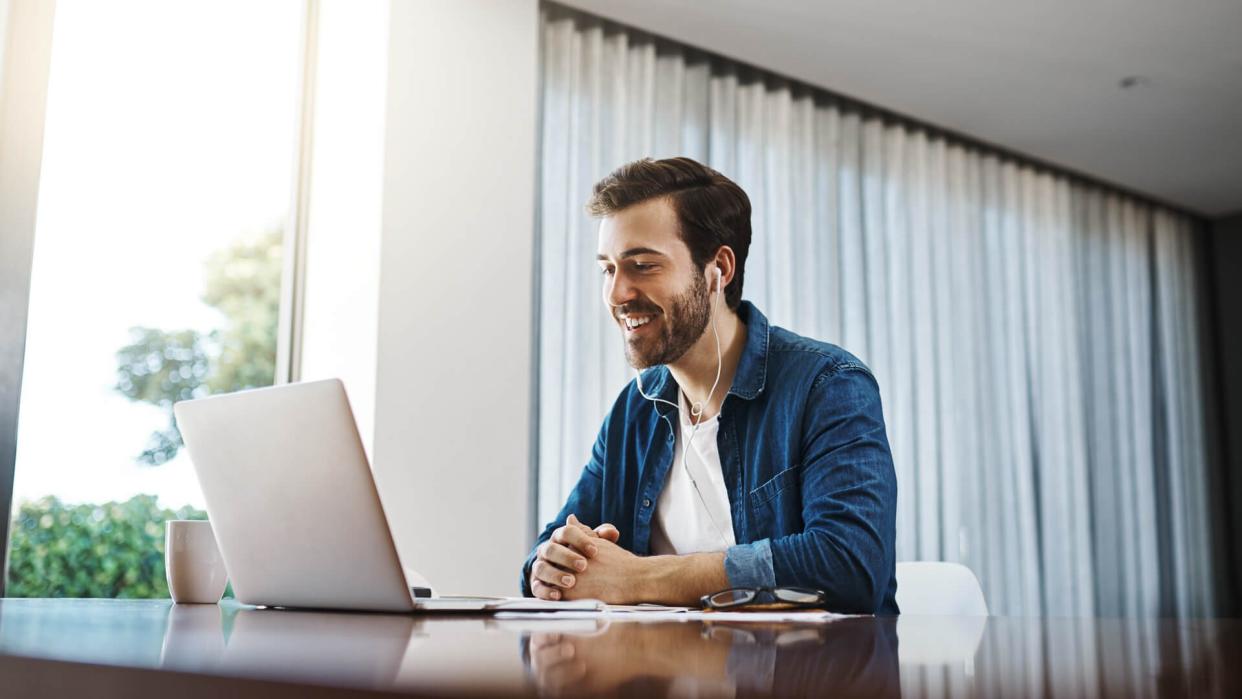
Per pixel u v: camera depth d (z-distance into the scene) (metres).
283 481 1.00
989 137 4.14
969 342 4.02
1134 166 4.44
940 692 0.36
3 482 2.37
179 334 2.81
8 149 2.43
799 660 0.48
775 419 1.58
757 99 3.58
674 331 1.67
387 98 2.74
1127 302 4.70
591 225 3.12
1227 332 5.05
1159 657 0.52
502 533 2.77
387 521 0.93
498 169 2.89
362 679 0.38
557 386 2.98
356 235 2.75
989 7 3.18
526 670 0.42
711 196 1.68
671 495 1.69
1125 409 4.58
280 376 2.83
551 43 3.16
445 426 2.72
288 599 1.06
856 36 3.34
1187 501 4.77
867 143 3.88
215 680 0.41
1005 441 4.10
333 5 2.96
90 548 2.60
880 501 1.42
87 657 0.48
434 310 2.74
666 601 1.29
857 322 3.70
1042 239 4.40
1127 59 3.49
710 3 3.16
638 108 3.30
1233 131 4.06
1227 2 3.14
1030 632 0.77
